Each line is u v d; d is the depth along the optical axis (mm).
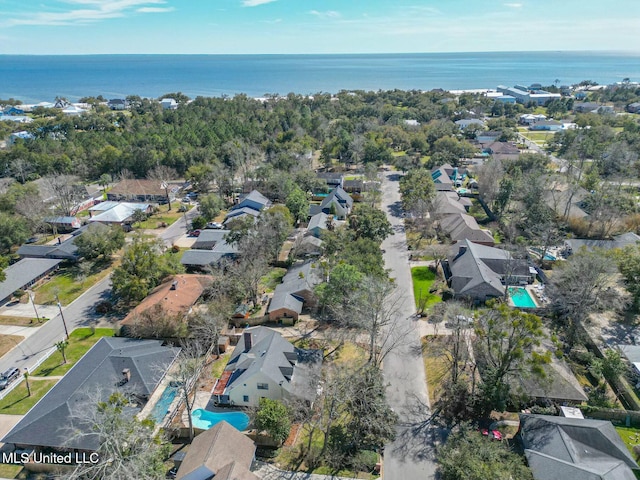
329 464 42062
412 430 45750
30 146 146125
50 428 43781
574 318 61406
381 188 125875
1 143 176500
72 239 89312
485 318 49312
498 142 156500
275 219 79625
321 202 111438
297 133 170375
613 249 71500
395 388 51531
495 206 100750
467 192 117438
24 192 104062
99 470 36031
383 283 56312
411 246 88250
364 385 45156
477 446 38281
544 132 191000
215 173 121250
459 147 147125
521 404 47812
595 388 50406
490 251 77875
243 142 156875
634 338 58844
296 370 51281
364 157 151625
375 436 44281
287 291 67688
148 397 49500
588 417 46219
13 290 71750
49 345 60625
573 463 37344
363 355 57156
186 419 47312
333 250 73750
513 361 45969
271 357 50125
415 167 140500
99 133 169750
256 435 44531
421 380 52781
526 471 36469
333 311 60250
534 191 94625
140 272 69188
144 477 33438
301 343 59719
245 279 66938
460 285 69375
